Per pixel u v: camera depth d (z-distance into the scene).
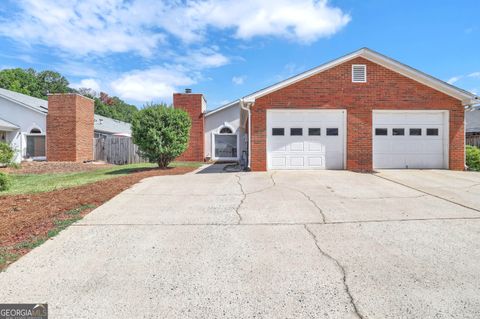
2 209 5.45
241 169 12.58
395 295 2.60
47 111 18.86
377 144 11.21
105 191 7.14
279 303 2.50
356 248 3.69
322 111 11.08
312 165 11.12
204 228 4.48
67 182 9.14
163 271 3.10
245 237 4.10
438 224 4.62
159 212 5.36
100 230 4.37
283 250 3.64
